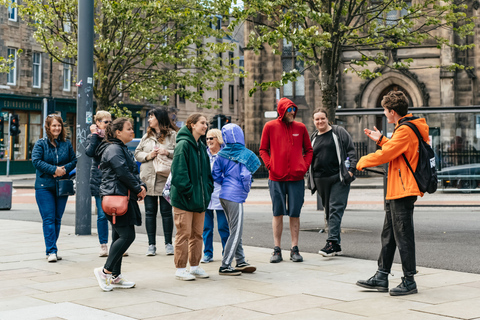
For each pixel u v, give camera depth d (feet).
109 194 19.36
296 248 24.95
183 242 21.06
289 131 24.90
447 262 24.39
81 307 16.88
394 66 48.44
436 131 54.75
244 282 20.53
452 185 54.90
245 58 110.42
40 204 25.62
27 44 120.78
